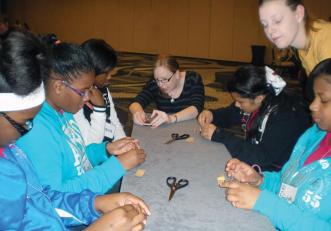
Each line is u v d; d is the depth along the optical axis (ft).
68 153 4.73
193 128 7.51
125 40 44.93
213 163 5.59
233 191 4.30
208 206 4.24
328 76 3.88
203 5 39.04
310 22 6.09
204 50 40.19
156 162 5.57
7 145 3.33
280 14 5.81
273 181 5.12
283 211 4.01
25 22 49.29
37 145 4.18
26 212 3.56
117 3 44.21
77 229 4.19
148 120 7.91
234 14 37.32
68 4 46.96
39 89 3.16
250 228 3.81
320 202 4.09
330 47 5.88
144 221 3.72
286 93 6.56
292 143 6.23
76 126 5.54
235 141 6.53
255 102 6.55
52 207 3.84
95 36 46.55
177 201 4.35
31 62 3.02
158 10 42.04
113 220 3.55
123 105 19.63
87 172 4.86
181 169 5.32
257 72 6.38
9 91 2.94
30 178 3.76
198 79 9.39
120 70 32.07
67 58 4.24
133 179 4.95
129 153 5.36
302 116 6.28
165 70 8.74
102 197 4.15
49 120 4.47
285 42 6.04
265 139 6.36
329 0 31.19
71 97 4.42
